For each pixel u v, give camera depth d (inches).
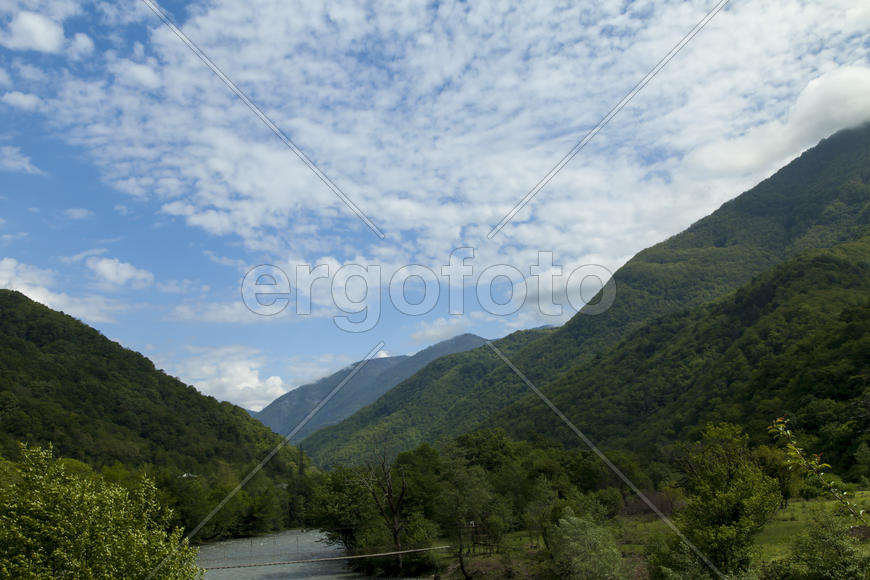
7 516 957.2
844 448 2635.3
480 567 1909.4
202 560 2536.9
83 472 3316.9
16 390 5036.9
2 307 6166.3
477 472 2615.7
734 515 1214.9
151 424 5659.5
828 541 1054.4
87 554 969.5
